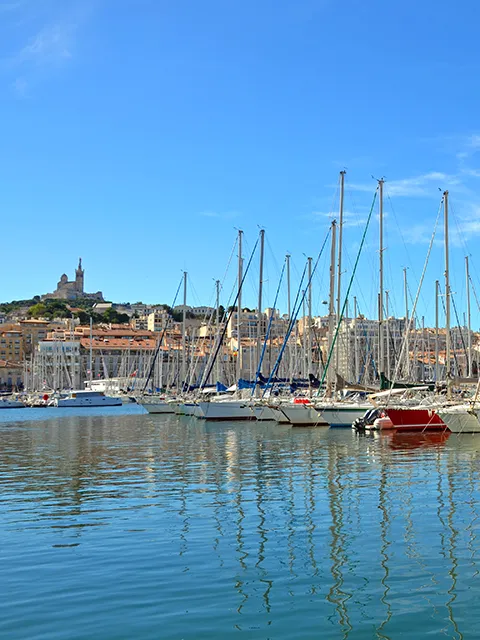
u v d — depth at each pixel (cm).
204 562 1598
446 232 5525
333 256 6288
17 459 3797
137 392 15450
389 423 5112
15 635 1180
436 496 2380
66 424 7638
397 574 1497
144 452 4078
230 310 7719
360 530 1889
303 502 2303
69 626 1218
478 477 2806
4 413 11738
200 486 2684
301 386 6950
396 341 10881
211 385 8275
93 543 1781
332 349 6119
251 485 2684
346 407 5691
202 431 5734
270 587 1419
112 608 1304
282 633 1183
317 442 4450
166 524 1992
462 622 1223
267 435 5097
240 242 7606
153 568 1553
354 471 3036
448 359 5362
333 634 1178
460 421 4812
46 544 1775
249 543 1766
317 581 1455
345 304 6041
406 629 1196
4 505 2331
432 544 1733
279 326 13662
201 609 1297
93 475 3067
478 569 1524
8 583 1455
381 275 5981
